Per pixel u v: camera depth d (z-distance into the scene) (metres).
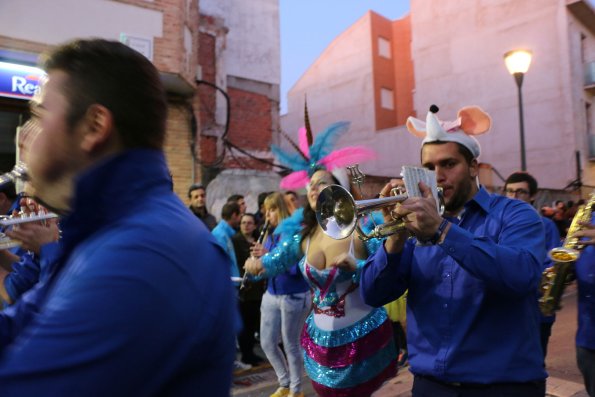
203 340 0.81
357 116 27.12
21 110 6.62
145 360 0.71
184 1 7.83
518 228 1.80
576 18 20.12
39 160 0.88
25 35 6.47
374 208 1.81
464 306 1.81
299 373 4.03
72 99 0.85
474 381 1.74
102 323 0.69
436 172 1.95
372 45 26.88
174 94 8.27
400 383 4.41
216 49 9.97
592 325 2.57
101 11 7.00
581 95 19.88
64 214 0.89
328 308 2.82
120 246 0.77
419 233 1.65
